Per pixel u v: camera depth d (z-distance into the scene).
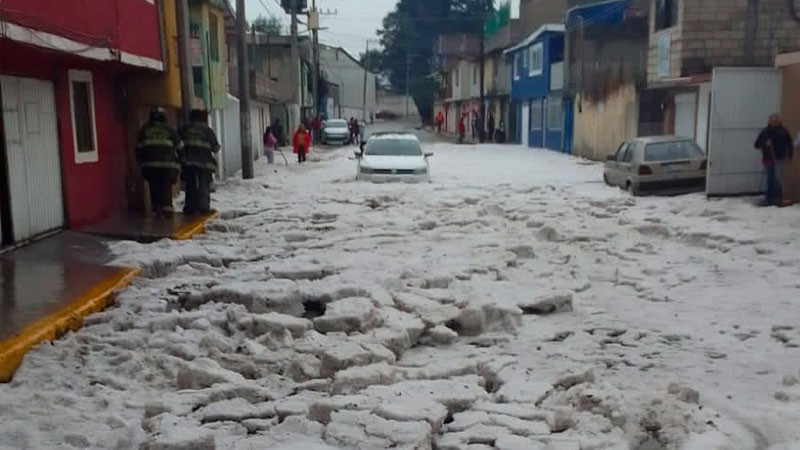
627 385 5.82
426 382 5.64
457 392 5.41
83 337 6.57
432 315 7.46
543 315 8.00
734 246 11.21
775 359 6.43
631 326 7.49
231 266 10.13
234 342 6.74
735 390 5.73
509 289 8.61
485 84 55.59
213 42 22.14
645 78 26.48
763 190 16.19
